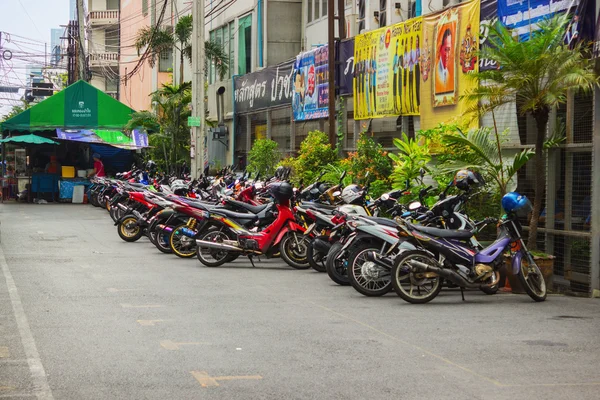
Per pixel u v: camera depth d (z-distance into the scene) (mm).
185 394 5770
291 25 28281
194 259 14281
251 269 13109
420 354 7133
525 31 12352
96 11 62844
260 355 6992
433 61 15344
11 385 5961
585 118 11555
